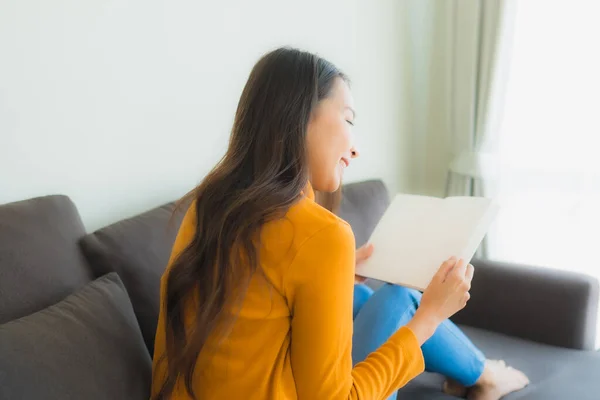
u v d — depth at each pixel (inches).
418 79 78.0
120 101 46.8
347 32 66.5
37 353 26.3
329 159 28.8
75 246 38.6
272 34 58.2
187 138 52.6
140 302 39.5
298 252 25.0
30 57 40.7
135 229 41.9
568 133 62.8
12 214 35.6
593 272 64.2
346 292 25.8
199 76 52.4
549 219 66.6
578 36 59.8
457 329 43.7
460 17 68.4
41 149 42.4
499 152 67.8
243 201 25.9
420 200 42.8
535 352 51.3
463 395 44.4
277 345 26.6
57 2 41.6
